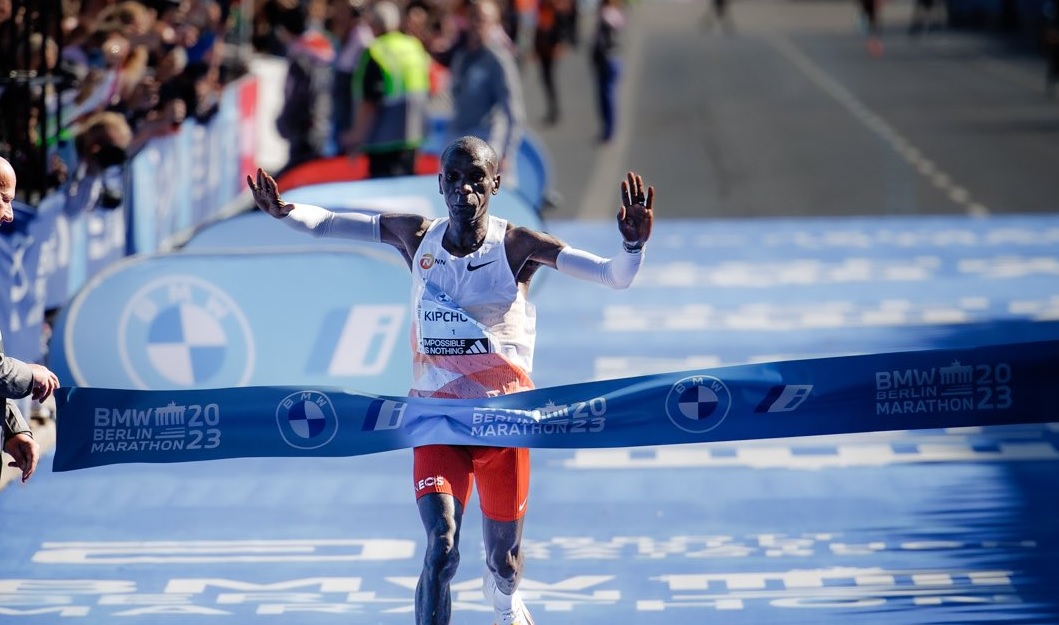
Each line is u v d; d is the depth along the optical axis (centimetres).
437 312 1648
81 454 1750
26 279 2880
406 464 2719
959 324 3769
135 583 2125
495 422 1650
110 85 3438
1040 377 1759
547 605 2041
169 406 1755
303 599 2072
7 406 1675
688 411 1739
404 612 2027
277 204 1688
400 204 3609
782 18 18962
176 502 2489
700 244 4994
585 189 6262
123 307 2802
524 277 1667
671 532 2330
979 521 2345
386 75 4394
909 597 2038
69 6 4072
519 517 1700
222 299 2816
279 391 1742
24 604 2042
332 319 2828
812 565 2172
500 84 4384
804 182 6369
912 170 6638
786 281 4356
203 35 4488
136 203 3853
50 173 3212
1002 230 5188
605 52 7519
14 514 2408
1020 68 11762
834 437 2841
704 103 9412
